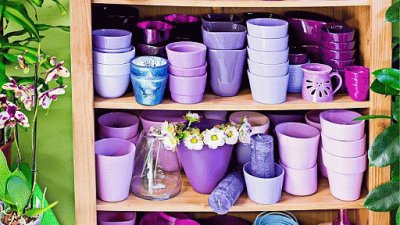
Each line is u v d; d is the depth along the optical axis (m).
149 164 1.92
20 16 1.78
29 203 1.83
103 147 1.91
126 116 2.03
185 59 1.78
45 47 2.07
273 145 1.91
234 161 2.03
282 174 1.88
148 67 1.76
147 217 2.05
